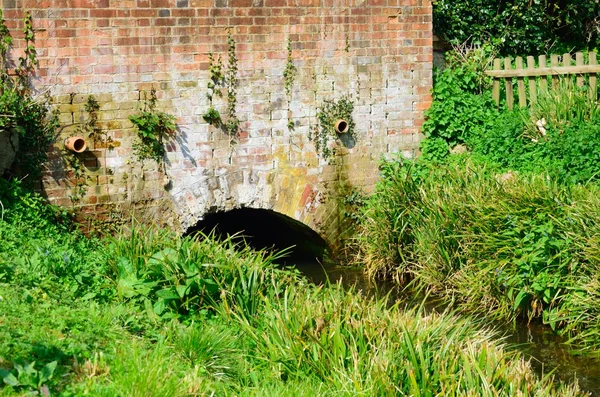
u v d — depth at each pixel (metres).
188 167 10.02
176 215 9.96
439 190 10.34
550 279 8.67
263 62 10.38
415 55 11.51
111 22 9.40
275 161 10.59
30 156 9.03
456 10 12.91
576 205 9.03
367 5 11.02
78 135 9.32
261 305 7.50
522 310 8.98
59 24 9.11
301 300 7.40
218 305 7.35
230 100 10.20
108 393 4.95
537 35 13.72
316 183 10.92
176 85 9.85
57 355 5.35
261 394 5.72
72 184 9.32
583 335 8.32
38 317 5.98
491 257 9.28
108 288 7.32
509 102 12.35
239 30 10.17
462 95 11.94
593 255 8.34
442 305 9.55
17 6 8.87
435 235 9.88
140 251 7.98
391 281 10.53
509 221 9.14
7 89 8.84
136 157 9.67
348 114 11.06
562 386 6.81
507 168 11.18
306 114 10.75
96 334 6.02
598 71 12.06
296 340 6.61
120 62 9.50
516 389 6.09
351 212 11.23
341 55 10.92
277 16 10.40
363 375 6.16
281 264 11.30
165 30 9.73
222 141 10.20
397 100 11.45
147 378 5.18
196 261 7.72
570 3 14.03
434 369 6.25
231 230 12.25
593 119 11.60
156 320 6.86
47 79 9.10
